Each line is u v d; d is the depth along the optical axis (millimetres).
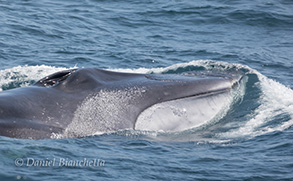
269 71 76312
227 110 50281
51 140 40312
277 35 106125
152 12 121938
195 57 85062
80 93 45125
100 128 43094
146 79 48906
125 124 44094
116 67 77062
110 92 45594
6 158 35344
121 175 34812
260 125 47844
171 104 46656
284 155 39719
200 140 44094
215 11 122875
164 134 44969
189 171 36406
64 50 86125
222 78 52844
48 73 69562
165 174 35656
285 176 35562
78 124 42625
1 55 79312
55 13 113250
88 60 80500
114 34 101188
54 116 42406
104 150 39562
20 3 119062
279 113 50594
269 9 125125
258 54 87812
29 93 43969
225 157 39594
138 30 106375
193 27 111000
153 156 39125
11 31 94125
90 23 108375
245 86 57000
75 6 123375
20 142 38719
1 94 43438
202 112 48031
